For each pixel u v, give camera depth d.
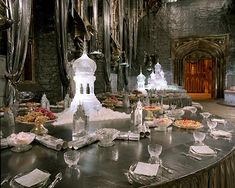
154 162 1.60
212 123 2.46
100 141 2.00
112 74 10.30
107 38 8.68
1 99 4.44
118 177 1.40
